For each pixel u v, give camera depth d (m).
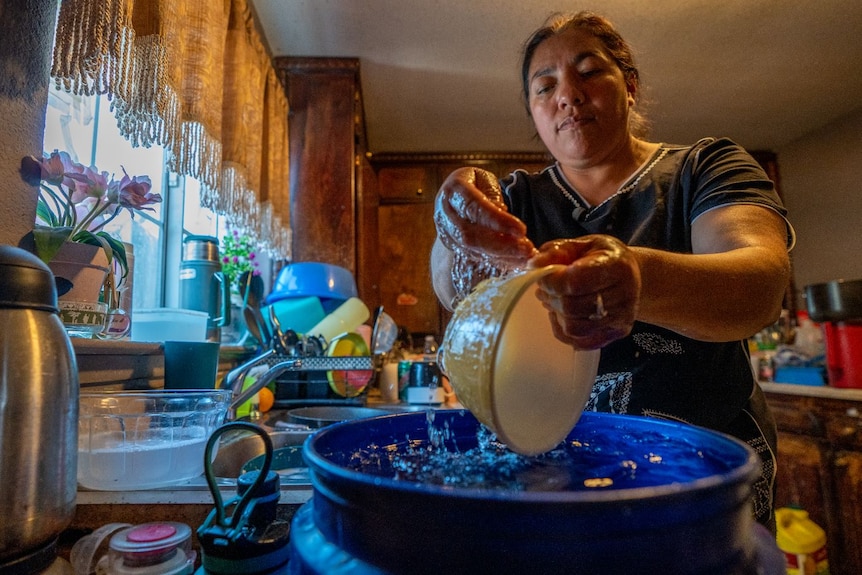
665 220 0.74
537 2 1.72
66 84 0.66
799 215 2.96
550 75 0.80
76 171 0.70
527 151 3.07
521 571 0.22
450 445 0.42
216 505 0.46
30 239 0.61
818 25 1.89
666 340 0.69
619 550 0.22
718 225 0.58
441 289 0.63
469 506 0.22
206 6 1.08
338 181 2.00
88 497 0.59
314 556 0.26
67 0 0.65
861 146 2.61
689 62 2.12
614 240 0.33
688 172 0.73
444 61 2.09
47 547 0.42
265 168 1.63
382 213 3.02
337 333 1.56
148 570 0.48
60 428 0.42
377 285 2.87
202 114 1.06
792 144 3.02
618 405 0.71
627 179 0.79
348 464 0.36
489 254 0.38
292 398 1.42
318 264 1.63
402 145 2.97
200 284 1.21
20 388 0.39
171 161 0.99
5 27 0.57
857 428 1.50
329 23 1.83
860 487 1.49
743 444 0.30
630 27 1.88
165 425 0.65
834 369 1.62
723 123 2.75
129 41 0.76
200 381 0.87
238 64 1.33
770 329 2.31
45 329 0.42
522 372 0.37
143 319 0.97
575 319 0.30
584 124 0.76
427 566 0.23
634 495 0.22
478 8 1.75
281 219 1.79
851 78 2.29
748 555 0.26
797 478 1.69
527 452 0.34
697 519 0.23
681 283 0.39
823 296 1.63
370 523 0.25
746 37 1.96
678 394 0.69
